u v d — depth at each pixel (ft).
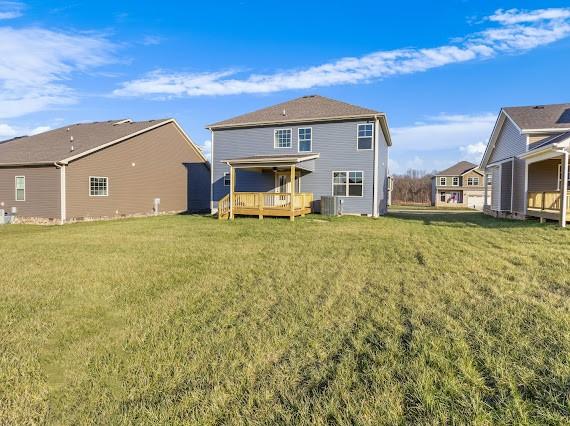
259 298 14.74
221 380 8.64
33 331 11.89
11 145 68.49
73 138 64.75
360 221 47.44
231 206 52.37
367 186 55.57
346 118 55.52
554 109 50.19
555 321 11.14
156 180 69.67
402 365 8.87
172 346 10.49
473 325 11.12
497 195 58.75
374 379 8.35
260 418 7.20
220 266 20.97
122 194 62.23
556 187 47.73
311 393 8.02
